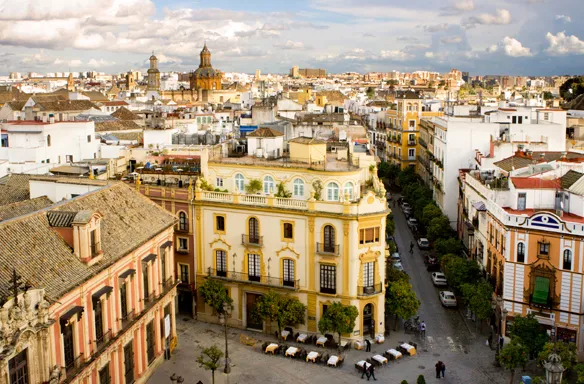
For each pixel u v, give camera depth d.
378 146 172.38
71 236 49.78
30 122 104.19
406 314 70.94
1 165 90.44
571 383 59.44
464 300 76.06
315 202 68.62
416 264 96.69
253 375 62.62
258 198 71.31
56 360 44.81
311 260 70.00
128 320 55.53
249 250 72.81
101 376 51.75
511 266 66.94
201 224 74.81
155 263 61.41
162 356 64.19
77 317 47.41
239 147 83.12
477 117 120.88
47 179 67.12
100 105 195.75
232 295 74.56
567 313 64.31
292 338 71.19
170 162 86.94
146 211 62.38
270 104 143.25
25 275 44.19
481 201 80.75
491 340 69.69
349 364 65.25
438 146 118.62
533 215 65.00
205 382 60.75
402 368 64.31
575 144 114.81
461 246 88.06
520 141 98.06
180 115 149.12
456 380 61.72
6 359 38.91
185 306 78.75
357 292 68.88
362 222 67.94
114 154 103.06
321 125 117.62
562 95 191.75
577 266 63.16
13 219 47.72
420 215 111.56
